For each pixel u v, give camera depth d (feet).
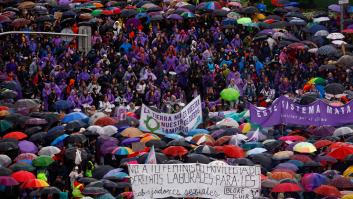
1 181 271.90
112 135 312.91
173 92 377.30
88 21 427.33
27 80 390.83
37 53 408.46
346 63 381.40
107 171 281.95
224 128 313.73
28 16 439.63
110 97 370.32
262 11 452.35
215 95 380.37
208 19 431.43
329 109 317.01
